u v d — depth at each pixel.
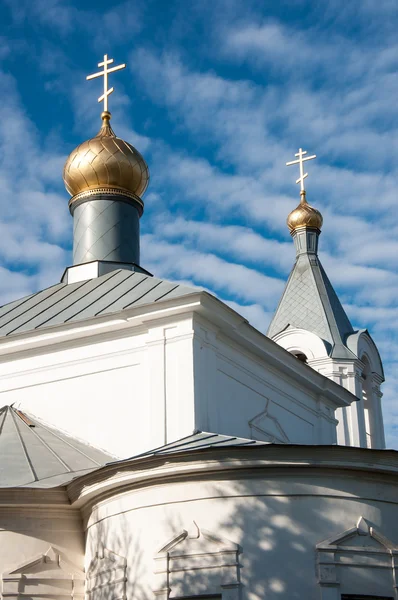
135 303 22.92
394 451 17.89
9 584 18.84
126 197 27.77
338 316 36.25
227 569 17.06
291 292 36.91
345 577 17.12
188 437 20.16
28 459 20.38
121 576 17.95
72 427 22.22
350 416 33.78
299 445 17.48
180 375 21.17
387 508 17.98
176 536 17.55
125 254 27.25
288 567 17.08
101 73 29.34
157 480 18.06
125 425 21.66
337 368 34.44
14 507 19.28
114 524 18.50
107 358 22.39
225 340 22.72
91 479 18.72
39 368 23.11
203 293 21.14
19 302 25.58
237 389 22.94
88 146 27.62
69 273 26.42
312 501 17.53
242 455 17.58
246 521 17.39
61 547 19.38
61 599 19.06
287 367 24.91
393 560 17.59
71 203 28.02
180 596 17.19
